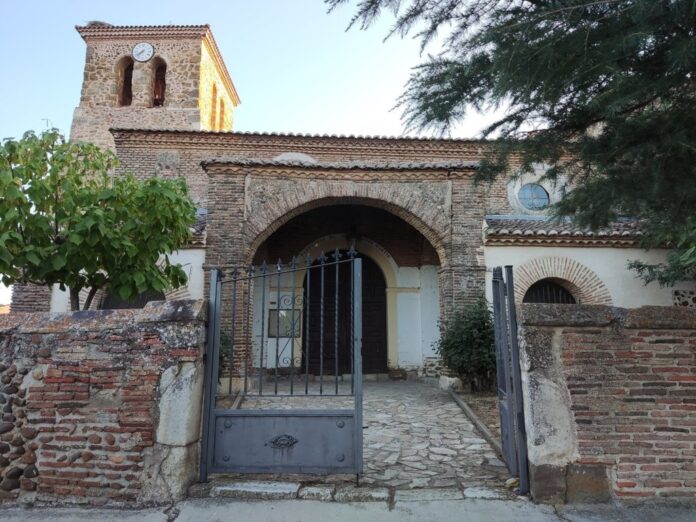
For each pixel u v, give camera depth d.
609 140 4.23
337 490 4.32
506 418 4.96
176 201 6.18
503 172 5.31
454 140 14.90
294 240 13.45
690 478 4.07
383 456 5.51
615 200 4.55
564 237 10.97
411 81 4.31
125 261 6.06
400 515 3.90
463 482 4.62
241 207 10.48
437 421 7.38
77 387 4.31
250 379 10.02
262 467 4.43
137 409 4.27
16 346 4.41
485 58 3.91
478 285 10.52
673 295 11.09
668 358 4.23
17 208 5.48
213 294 4.66
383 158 15.06
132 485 4.15
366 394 9.91
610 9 3.25
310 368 12.98
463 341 9.36
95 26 19.17
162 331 4.38
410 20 3.86
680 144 3.67
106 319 4.44
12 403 4.32
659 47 3.50
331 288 13.45
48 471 4.22
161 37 19.45
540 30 3.37
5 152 5.64
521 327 4.37
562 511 3.94
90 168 6.44
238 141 14.85
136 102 18.91
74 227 5.79
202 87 19.47
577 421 4.16
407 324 13.34
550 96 3.96
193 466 4.37
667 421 4.14
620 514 3.88
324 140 14.88
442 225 10.73
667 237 8.05
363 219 13.52
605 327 4.29
